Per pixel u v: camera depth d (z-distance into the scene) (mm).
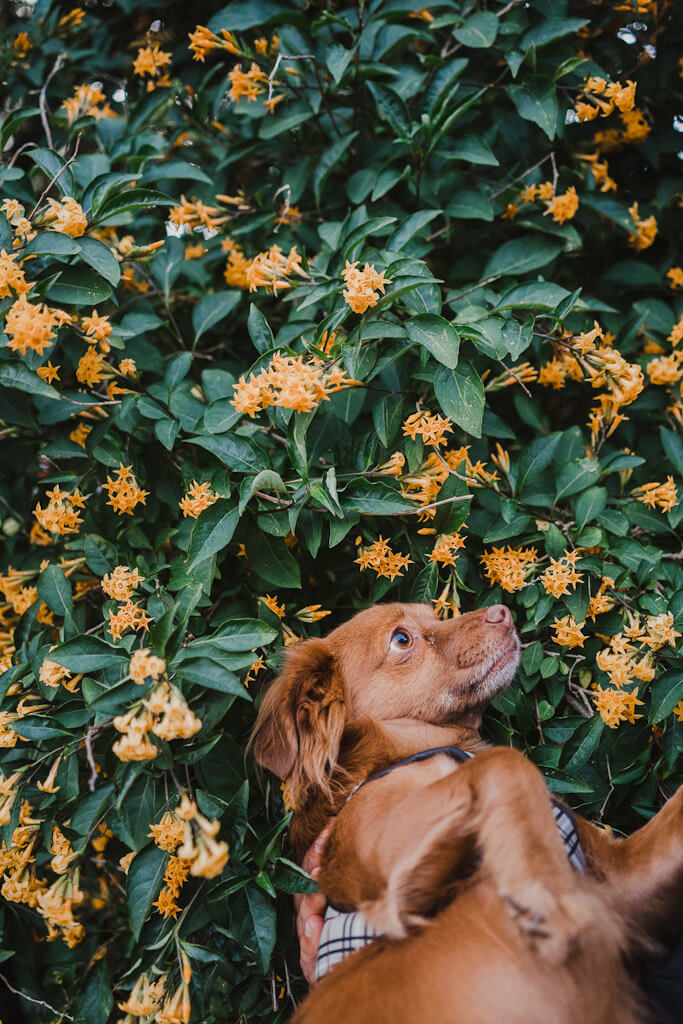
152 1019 900
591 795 1006
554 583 963
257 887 919
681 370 1110
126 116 1306
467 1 1123
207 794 908
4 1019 1127
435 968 735
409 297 972
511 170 1156
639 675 939
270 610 975
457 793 786
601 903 780
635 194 1230
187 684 888
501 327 977
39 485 1187
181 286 1270
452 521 971
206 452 1008
